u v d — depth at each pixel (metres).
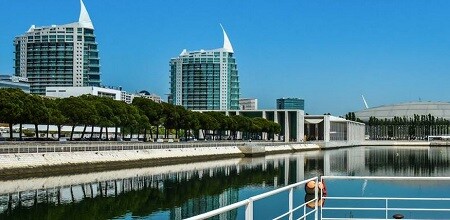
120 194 75.81
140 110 151.88
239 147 173.25
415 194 58.69
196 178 99.31
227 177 103.19
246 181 96.81
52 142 103.88
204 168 122.12
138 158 113.38
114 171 102.62
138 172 104.81
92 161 97.50
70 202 67.62
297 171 122.94
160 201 71.75
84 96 140.88
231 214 53.19
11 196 69.50
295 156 185.62
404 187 64.81
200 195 78.00
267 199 58.91
